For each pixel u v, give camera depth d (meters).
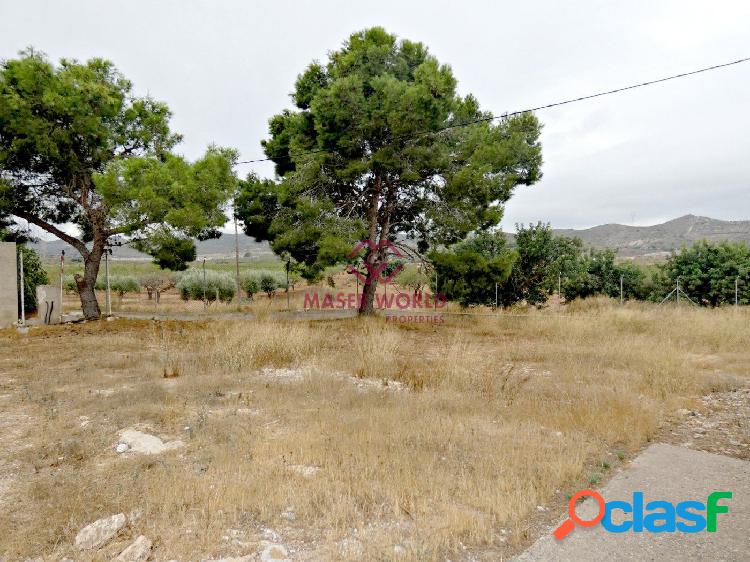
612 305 18.47
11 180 13.76
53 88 12.82
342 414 5.83
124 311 19.34
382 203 17.23
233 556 2.94
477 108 16.50
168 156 14.31
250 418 5.70
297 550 3.02
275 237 16.17
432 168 15.37
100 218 14.86
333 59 15.91
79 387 7.04
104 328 13.56
